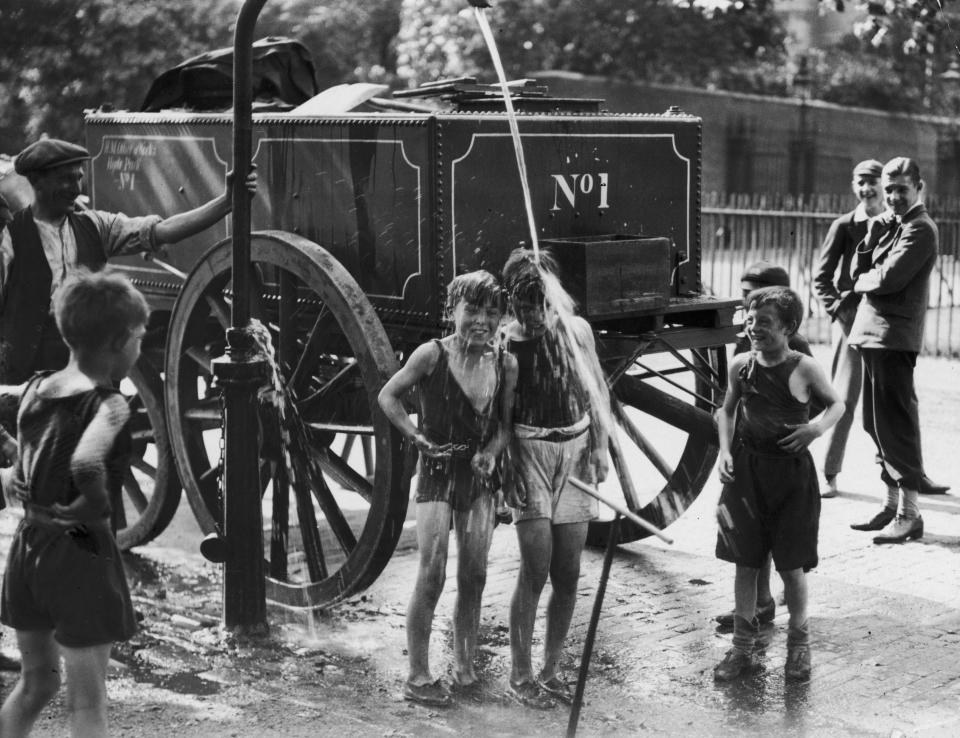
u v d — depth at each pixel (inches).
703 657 387.9
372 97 479.5
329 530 526.3
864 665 380.2
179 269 506.3
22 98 1435.8
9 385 406.6
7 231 402.6
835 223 580.4
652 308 426.3
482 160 417.4
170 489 478.6
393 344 433.4
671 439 698.8
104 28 1405.0
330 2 1530.5
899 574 468.1
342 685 364.2
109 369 286.7
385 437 397.1
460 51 1561.3
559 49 1969.7
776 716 343.6
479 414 345.4
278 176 455.2
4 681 363.3
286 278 435.2
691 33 1995.6
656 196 469.7
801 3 2012.8
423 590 350.6
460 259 415.2
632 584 458.9
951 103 2116.1
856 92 2158.0
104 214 422.6
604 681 368.8
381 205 422.6
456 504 351.3
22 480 283.1
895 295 509.0
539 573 348.8
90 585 279.4
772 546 366.3
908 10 776.3
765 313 362.3
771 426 364.5
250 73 382.0
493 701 354.0
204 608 428.5
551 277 360.8
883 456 514.9
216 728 333.4
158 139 504.4
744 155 2155.5
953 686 364.2
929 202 1066.7
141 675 369.1
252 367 390.9
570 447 348.2
